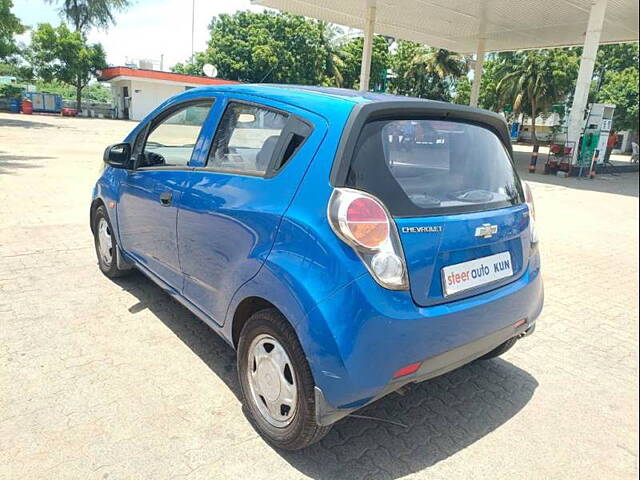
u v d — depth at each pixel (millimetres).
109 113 43125
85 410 2725
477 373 3465
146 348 3428
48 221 6523
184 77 40469
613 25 19156
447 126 2645
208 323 3014
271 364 2467
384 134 2352
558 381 3406
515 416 2973
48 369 3100
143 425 2635
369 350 2096
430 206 2357
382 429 2779
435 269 2293
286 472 2381
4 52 29109
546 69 33406
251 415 2662
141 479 2275
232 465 2396
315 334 2123
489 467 2520
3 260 4973
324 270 2141
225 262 2721
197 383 3047
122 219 4066
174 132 3494
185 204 3094
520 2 16672
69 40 39156
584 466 2568
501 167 2926
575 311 4699
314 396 2217
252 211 2521
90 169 11297
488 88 39812
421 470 2467
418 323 2184
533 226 2980
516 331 2799
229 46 44406
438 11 18875
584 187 14336
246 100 2922
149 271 3793
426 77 47531
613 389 3328
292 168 2424
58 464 2330
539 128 46375
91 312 3928
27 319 3744
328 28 47062
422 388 3234
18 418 2627
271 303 2334
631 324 4438
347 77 47750
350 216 2111
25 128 23562
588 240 7668
